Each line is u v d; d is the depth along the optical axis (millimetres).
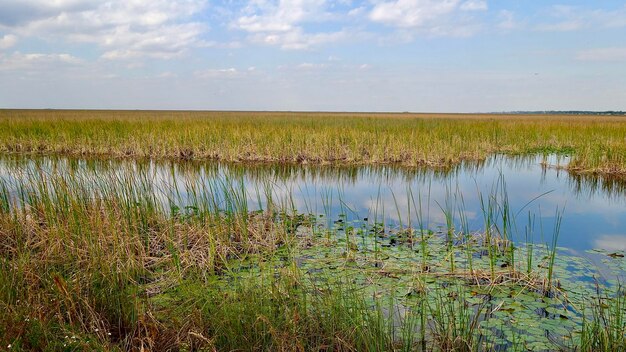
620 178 11922
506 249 5551
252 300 3559
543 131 20812
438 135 18016
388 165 14109
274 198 8898
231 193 7164
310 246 5852
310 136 16250
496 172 13000
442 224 7098
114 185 6441
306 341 3225
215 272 4910
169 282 4418
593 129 20562
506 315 3854
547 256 5402
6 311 3158
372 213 7828
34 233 5355
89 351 2891
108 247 4844
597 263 5242
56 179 6246
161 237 5512
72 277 4117
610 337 3070
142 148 16203
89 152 16484
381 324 3332
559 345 3352
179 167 13305
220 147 15766
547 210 8242
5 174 9695
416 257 5418
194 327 3250
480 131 20328
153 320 3295
